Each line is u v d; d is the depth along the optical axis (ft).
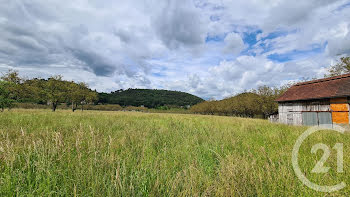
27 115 37.55
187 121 42.75
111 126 25.39
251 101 111.24
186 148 13.64
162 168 9.33
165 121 40.86
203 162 11.06
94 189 6.68
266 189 7.54
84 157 10.25
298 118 55.36
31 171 8.29
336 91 45.75
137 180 7.57
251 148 14.79
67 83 105.29
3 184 6.86
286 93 63.21
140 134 17.88
